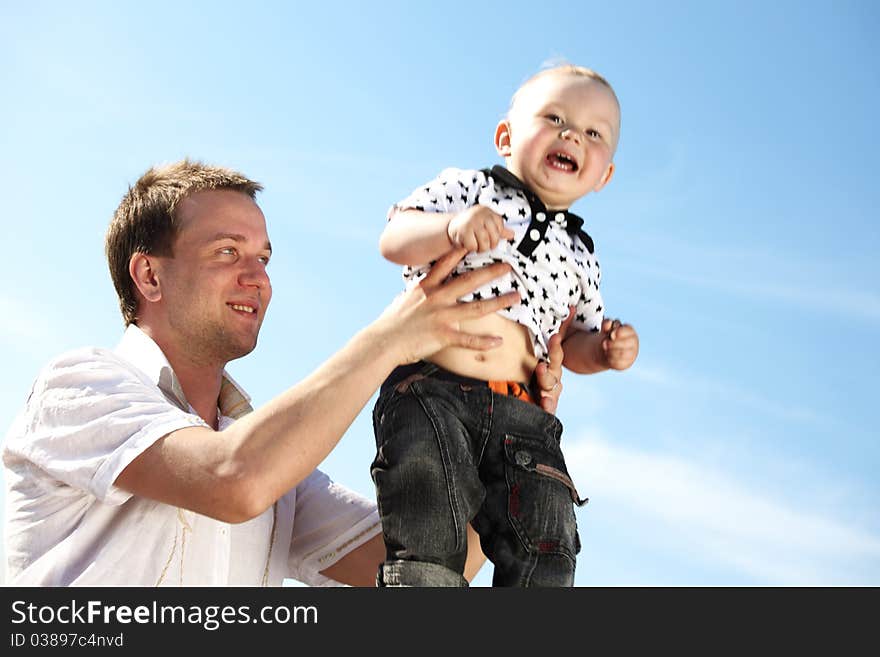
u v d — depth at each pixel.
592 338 2.76
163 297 2.93
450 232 2.39
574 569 2.51
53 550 2.58
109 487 2.44
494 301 2.47
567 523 2.49
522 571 2.43
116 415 2.53
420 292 2.47
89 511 2.61
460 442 2.46
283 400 2.38
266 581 2.93
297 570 3.21
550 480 2.48
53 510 2.61
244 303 2.93
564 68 2.76
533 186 2.68
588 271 2.72
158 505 2.62
